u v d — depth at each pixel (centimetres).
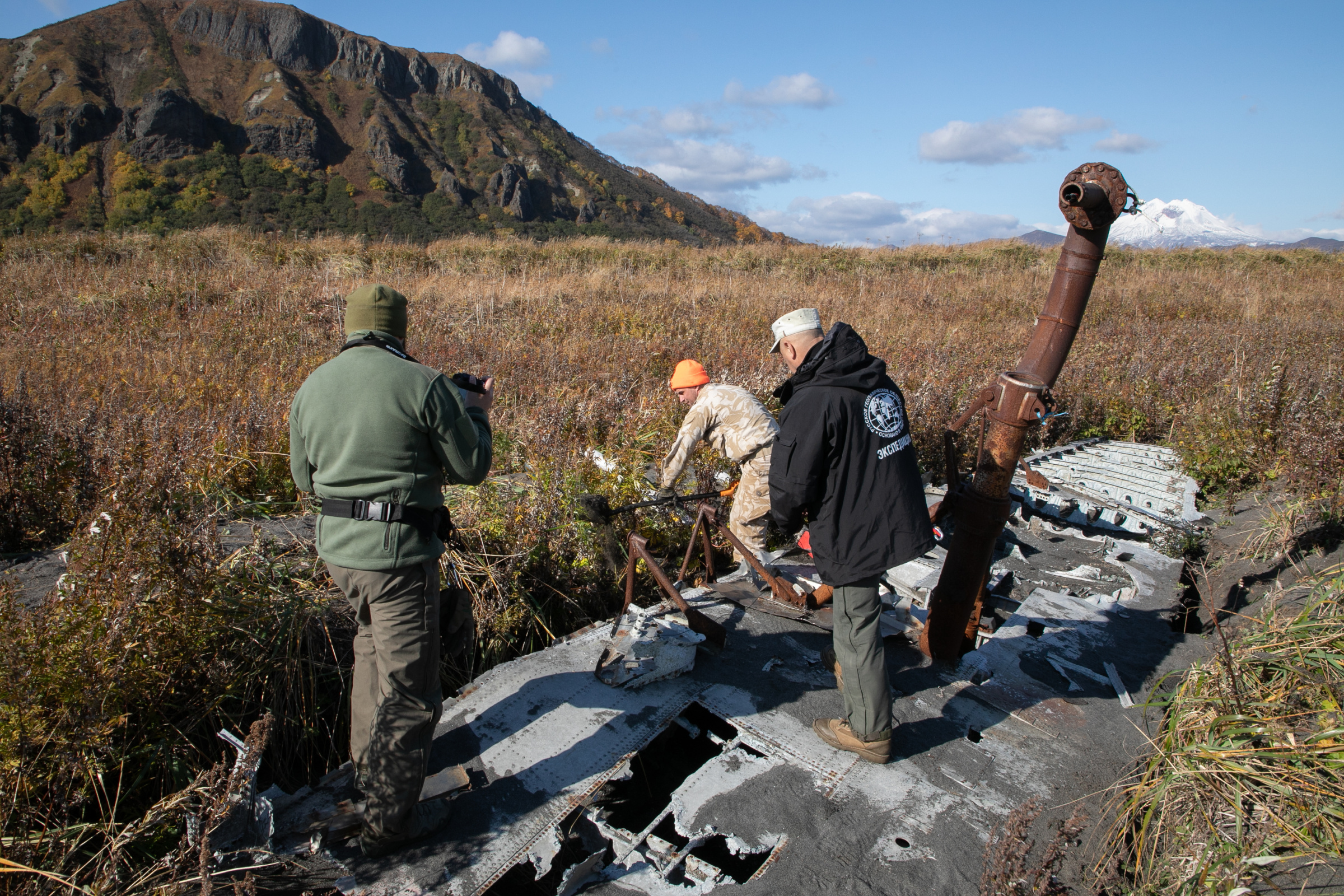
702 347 986
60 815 231
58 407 524
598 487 501
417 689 223
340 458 219
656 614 383
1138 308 1678
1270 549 487
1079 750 300
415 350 848
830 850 243
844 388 266
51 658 247
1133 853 251
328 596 356
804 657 354
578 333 1052
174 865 211
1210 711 275
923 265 2470
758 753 294
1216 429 723
